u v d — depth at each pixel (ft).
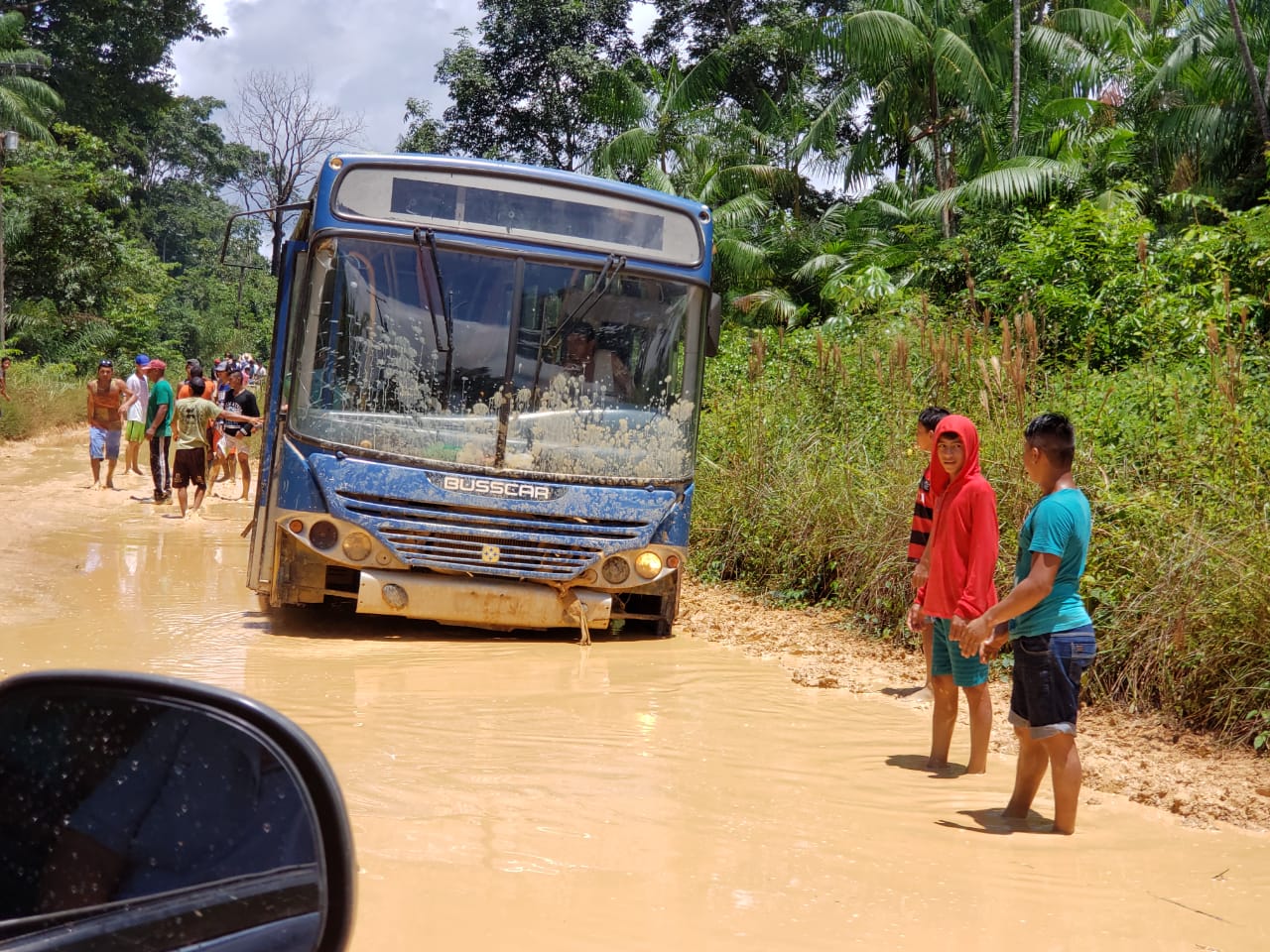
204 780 5.42
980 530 18.20
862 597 30.83
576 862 13.53
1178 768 19.43
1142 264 43.04
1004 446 28.25
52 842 5.32
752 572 36.32
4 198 122.31
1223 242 46.14
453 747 18.31
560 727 20.07
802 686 24.79
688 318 28.48
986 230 63.21
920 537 23.95
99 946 5.17
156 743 5.44
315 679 22.70
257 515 28.78
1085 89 77.30
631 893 12.62
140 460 72.02
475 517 26.73
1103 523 25.53
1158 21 85.20
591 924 11.66
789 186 96.32
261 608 29.89
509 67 136.05
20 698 5.42
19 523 44.16
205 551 39.52
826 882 13.44
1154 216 68.33
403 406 26.76
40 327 120.67
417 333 26.94
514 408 27.20
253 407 56.18
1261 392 28.96
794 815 16.01
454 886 12.50
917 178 91.50
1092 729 22.00
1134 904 13.21
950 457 18.53
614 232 28.19
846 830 15.52
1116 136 66.13
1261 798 17.67
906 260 70.95
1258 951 11.94
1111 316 43.04
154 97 180.24
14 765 5.38
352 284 26.71
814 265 78.64
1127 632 23.39
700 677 24.86
